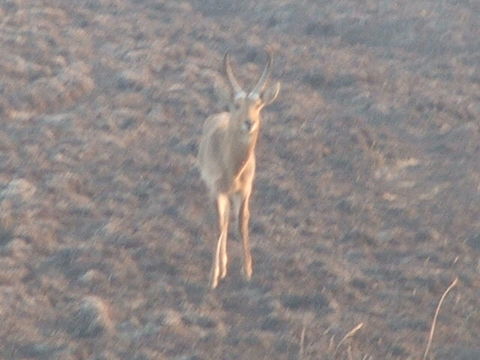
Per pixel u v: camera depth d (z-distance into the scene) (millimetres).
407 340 13773
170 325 13711
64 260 15055
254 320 14086
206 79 21875
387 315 14383
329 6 27156
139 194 17234
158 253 15398
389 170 19062
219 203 14102
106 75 21875
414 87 22750
